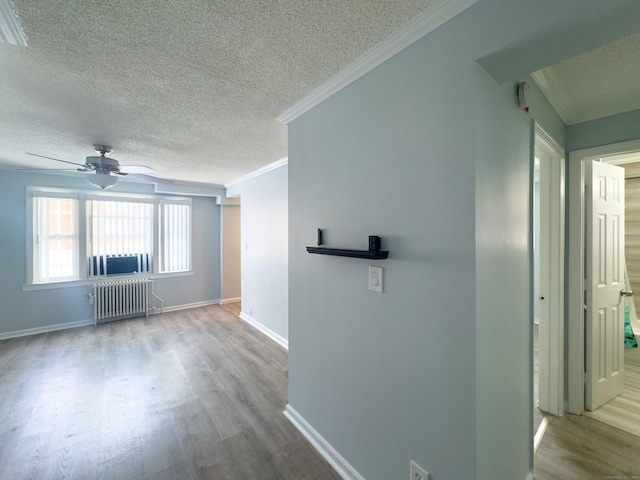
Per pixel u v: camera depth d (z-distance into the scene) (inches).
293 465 68.6
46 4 41.5
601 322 91.9
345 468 64.6
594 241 89.2
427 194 46.8
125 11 43.3
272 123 89.4
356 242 61.4
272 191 153.9
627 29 34.4
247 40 50.8
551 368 87.4
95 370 116.6
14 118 83.9
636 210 128.2
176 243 209.8
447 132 43.9
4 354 131.1
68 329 165.6
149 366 120.5
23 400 95.0
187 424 83.2
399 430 52.0
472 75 40.9
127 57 55.3
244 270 186.9
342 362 65.6
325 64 58.4
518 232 55.4
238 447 74.2
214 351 136.7
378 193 55.9
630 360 121.4
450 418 43.8
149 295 195.8
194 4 42.0
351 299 62.7
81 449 73.2
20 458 70.0
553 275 86.7
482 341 42.4
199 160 137.6
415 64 48.6
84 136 100.3
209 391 101.3
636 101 73.4
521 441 57.6
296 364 83.0
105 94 69.9
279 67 59.6
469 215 41.2
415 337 48.8
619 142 77.7
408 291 50.0
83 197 171.5
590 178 87.7
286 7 42.9
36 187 157.5
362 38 50.5
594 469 67.2
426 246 46.9
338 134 66.3
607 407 90.9
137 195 191.2
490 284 44.6
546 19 34.2
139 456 71.1
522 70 43.0
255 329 168.1
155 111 80.0
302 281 80.2
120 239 186.4
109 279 182.2
